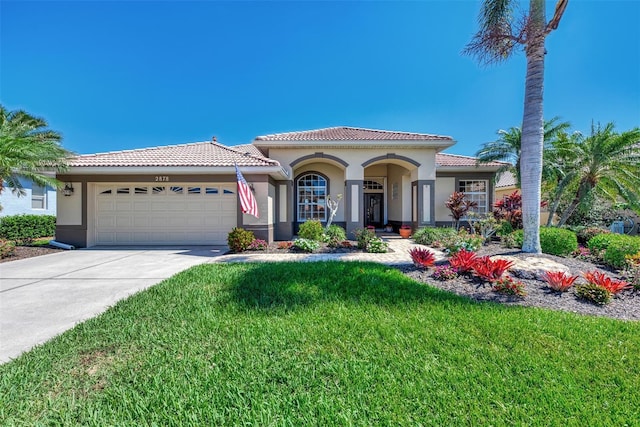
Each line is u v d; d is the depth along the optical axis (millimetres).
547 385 3115
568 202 17594
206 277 7266
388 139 15984
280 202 16391
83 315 5172
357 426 2547
